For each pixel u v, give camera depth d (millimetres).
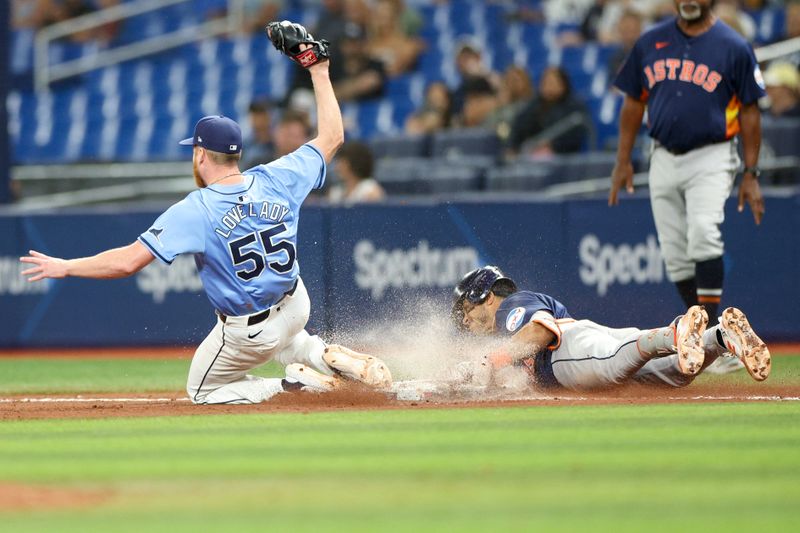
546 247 38906
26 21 73000
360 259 38719
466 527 10891
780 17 57250
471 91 52469
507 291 22969
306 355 23000
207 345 22609
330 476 13656
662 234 28922
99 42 72938
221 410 21359
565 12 65312
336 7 59875
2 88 44938
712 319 28172
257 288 21891
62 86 71000
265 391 22625
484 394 22297
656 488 12797
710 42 27422
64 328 42281
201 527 11000
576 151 48000
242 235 21781
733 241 38781
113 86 69875
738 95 27500
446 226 39031
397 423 18500
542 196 39344
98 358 39594
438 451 15430
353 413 20125
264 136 47969
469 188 46125
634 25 51812
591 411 19844
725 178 27938
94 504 12180
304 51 23406
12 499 12477
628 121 29422
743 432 17047
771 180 42469
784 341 39000
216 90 67000
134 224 41625
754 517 11336
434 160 49000
